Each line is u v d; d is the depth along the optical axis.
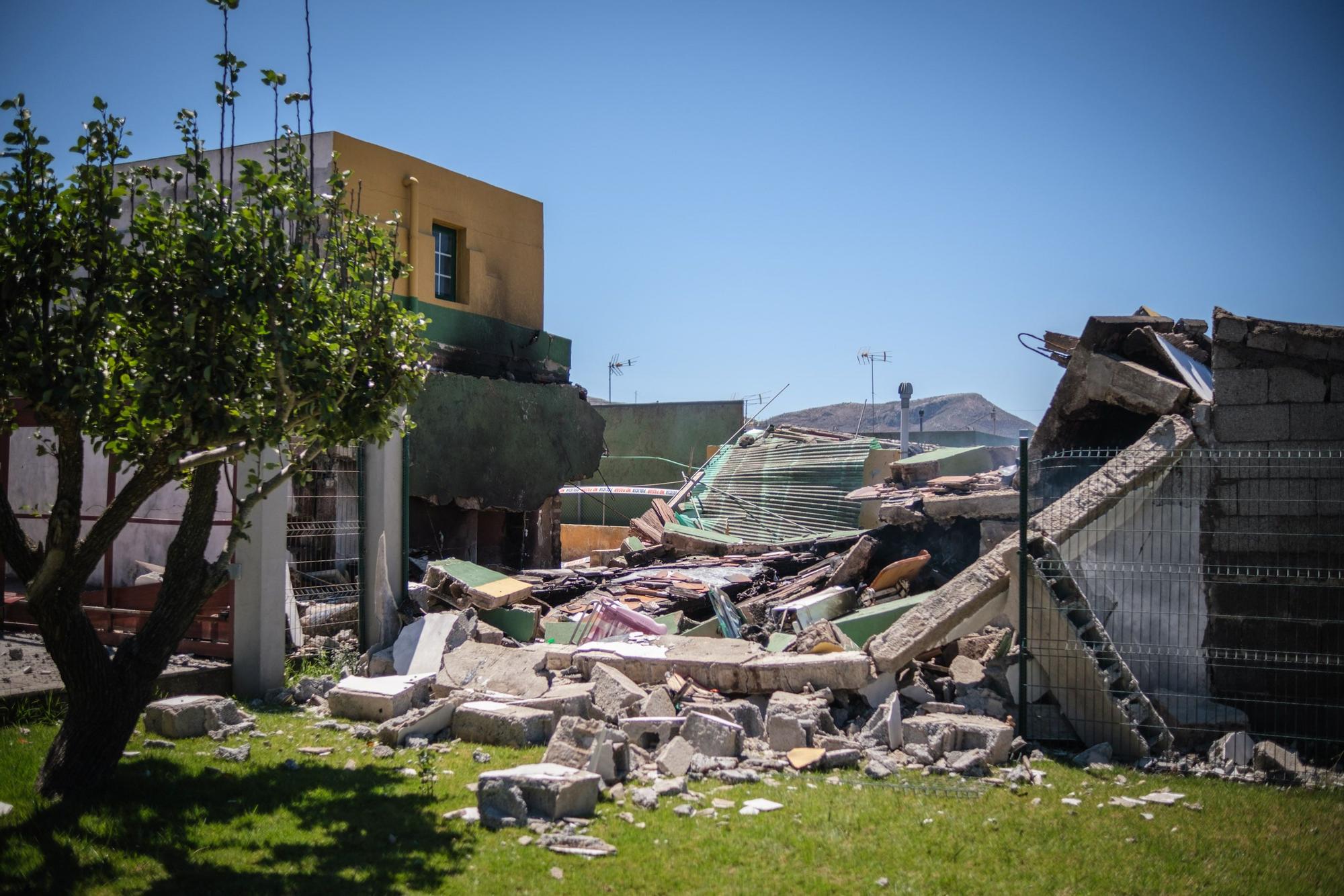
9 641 11.29
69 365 5.91
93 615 11.39
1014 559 9.46
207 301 6.10
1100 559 10.08
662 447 39.00
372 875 5.51
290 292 6.54
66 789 6.53
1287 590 9.44
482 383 17.50
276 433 6.47
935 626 9.47
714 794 7.31
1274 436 9.59
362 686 9.58
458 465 16.83
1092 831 6.76
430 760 7.85
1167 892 5.75
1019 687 9.20
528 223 20.97
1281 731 9.35
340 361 7.04
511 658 10.29
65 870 5.39
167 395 5.92
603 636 11.66
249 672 10.42
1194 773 8.38
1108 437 12.65
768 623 13.12
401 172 17.70
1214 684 9.61
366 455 11.98
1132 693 9.07
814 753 8.18
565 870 5.70
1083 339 11.79
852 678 9.24
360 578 11.97
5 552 6.48
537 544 19.75
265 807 6.62
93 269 6.16
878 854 6.16
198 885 5.32
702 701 9.19
